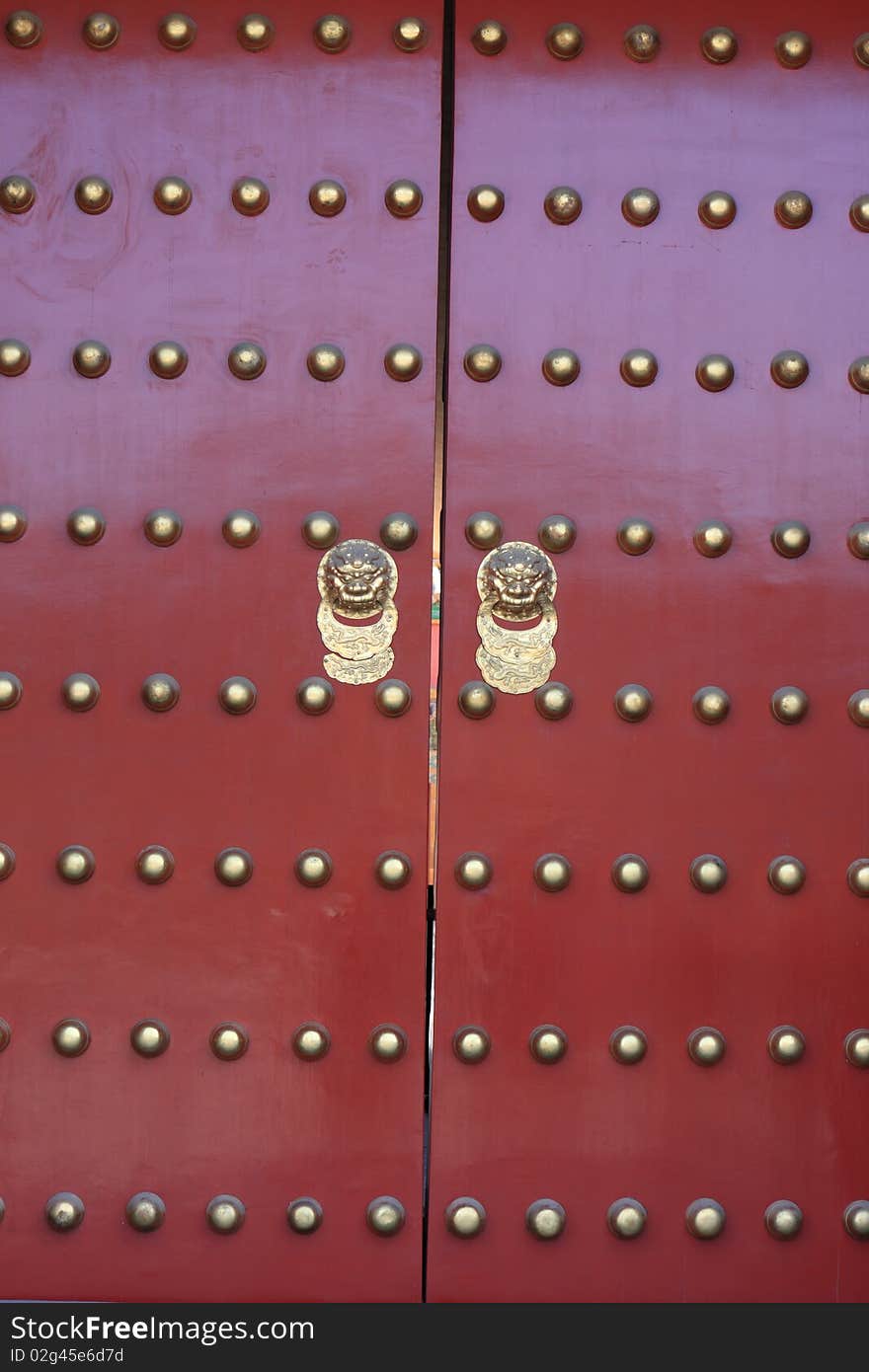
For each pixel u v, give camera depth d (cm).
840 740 232
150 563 231
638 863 231
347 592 231
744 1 237
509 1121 229
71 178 233
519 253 235
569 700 231
